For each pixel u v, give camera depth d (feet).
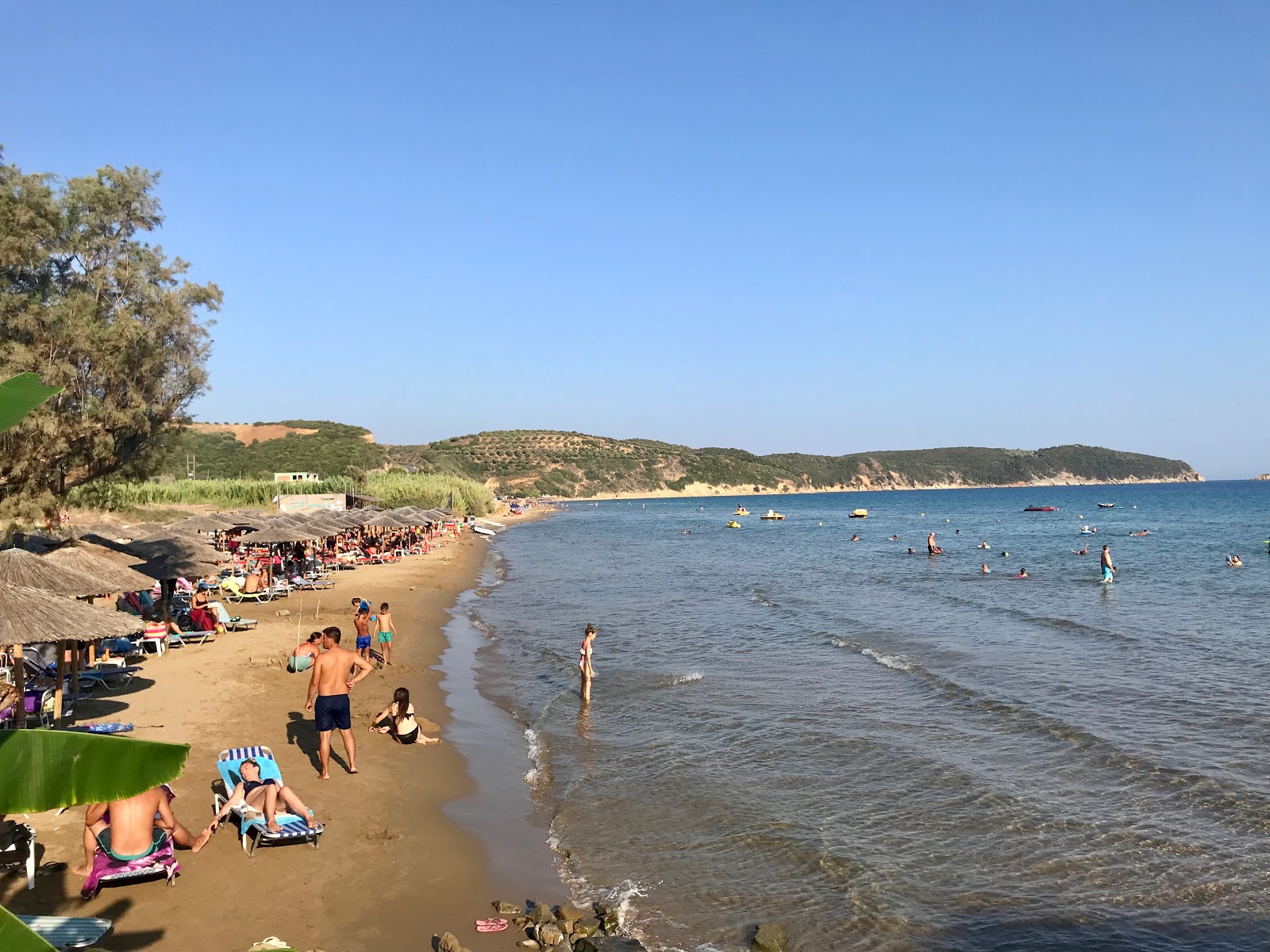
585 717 47.44
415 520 140.26
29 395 9.48
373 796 33.60
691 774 38.09
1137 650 66.13
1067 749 41.19
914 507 469.98
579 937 24.18
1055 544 187.11
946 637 72.49
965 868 28.89
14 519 53.01
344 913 24.30
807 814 33.53
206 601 75.31
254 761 29.37
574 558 161.99
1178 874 28.25
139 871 24.29
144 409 54.70
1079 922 25.32
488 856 29.14
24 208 49.26
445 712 48.11
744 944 24.13
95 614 34.14
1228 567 130.11
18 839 24.48
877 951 23.76
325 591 95.91
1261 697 50.62
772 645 69.15
